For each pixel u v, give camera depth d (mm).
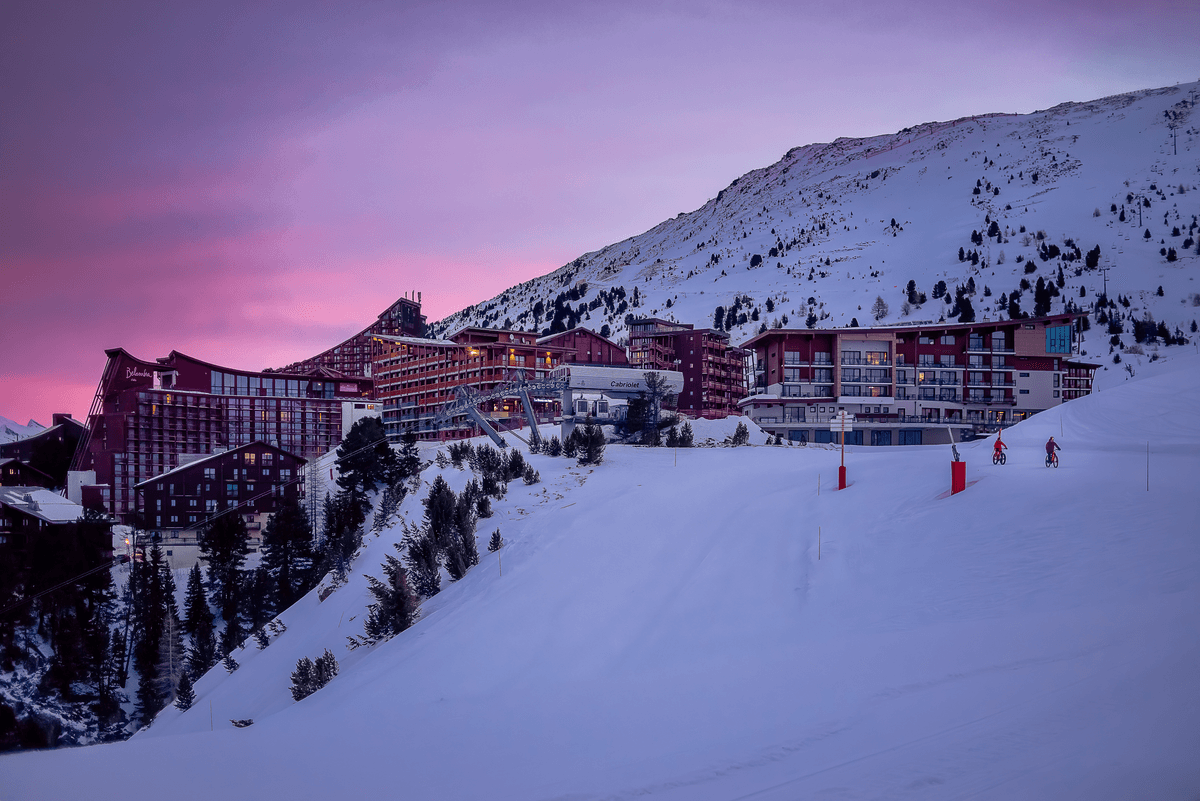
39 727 67562
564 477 74562
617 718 22578
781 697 22172
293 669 55594
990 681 19250
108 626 84188
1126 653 18984
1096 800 10383
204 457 129500
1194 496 36812
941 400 135875
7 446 159500
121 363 139250
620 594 45000
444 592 53188
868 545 43094
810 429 131125
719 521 55562
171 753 20891
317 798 17078
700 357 170375
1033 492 43156
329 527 95375
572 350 160625
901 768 13648
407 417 160250
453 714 24797
